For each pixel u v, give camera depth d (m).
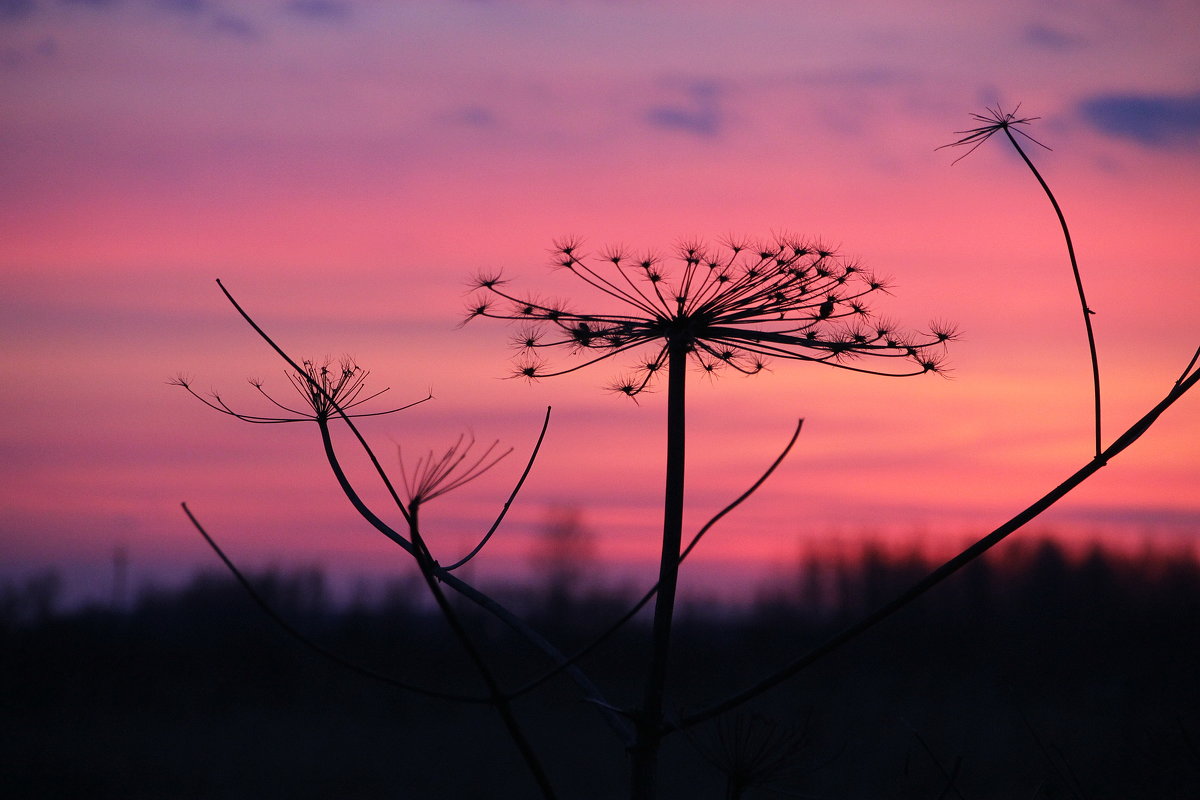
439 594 2.26
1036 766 15.73
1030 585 29.06
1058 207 3.25
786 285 4.07
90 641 34.84
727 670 26.73
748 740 3.18
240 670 32.50
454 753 25.34
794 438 2.12
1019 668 23.20
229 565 2.34
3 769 23.53
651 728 3.19
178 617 37.28
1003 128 3.27
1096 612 25.75
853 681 25.23
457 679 30.94
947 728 19.34
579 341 4.06
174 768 24.38
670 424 3.64
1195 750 4.14
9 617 35.69
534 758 2.36
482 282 4.12
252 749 25.98
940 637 27.36
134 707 29.56
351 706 29.73
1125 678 18.16
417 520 2.16
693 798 16.73
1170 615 23.23
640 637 29.36
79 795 21.83
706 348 4.14
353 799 21.61
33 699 29.41
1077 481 2.85
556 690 29.08
